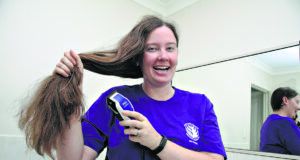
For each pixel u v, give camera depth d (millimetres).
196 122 534
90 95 1490
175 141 487
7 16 1221
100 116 506
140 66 566
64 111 389
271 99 1222
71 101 392
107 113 507
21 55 1244
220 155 510
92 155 473
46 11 1378
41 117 374
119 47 551
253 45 1425
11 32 1224
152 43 517
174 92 570
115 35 1731
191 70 1701
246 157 1269
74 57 432
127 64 565
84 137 477
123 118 406
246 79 1355
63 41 1428
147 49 522
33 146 378
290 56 1195
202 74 1616
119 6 1811
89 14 1597
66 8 1476
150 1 2047
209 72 1574
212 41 1695
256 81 1304
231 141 1364
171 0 2064
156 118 508
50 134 373
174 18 2090
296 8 1258
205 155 478
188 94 577
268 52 1287
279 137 1148
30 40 1288
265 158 1179
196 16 1879
